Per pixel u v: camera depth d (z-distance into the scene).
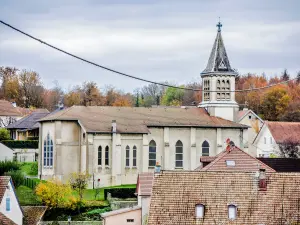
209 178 94.06
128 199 152.88
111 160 170.00
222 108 186.50
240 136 184.50
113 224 121.31
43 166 172.75
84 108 176.25
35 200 148.38
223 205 91.56
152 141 179.00
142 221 119.75
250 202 91.81
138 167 173.88
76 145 171.12
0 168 173.12
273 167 130.12
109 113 177.38
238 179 93.88
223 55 188.50
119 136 170.75
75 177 159.88
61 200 144.25
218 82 187.50
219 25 189.88
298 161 132.12
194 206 91.44
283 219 90.31
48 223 136.38
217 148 182.25
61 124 170.50
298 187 93.06
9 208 124.31
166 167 179.25
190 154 181.12
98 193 159.62
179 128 180.62
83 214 143.62
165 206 91.44
